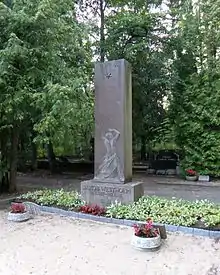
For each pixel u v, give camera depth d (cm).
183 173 1302
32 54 761
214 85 1243
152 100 1342
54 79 774
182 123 1286
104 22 1374
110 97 711
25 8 731
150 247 479
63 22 825
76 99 779
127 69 716
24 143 1299
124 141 699
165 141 1370
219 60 1272
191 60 1348
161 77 1281
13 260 453
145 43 1245
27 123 918
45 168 1652
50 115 714
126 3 1417
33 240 536
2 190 984
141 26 1277
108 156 709
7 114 790
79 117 774
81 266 430
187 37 1318
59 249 493
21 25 745
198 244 508
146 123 1367
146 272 411
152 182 1218
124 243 515
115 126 705
